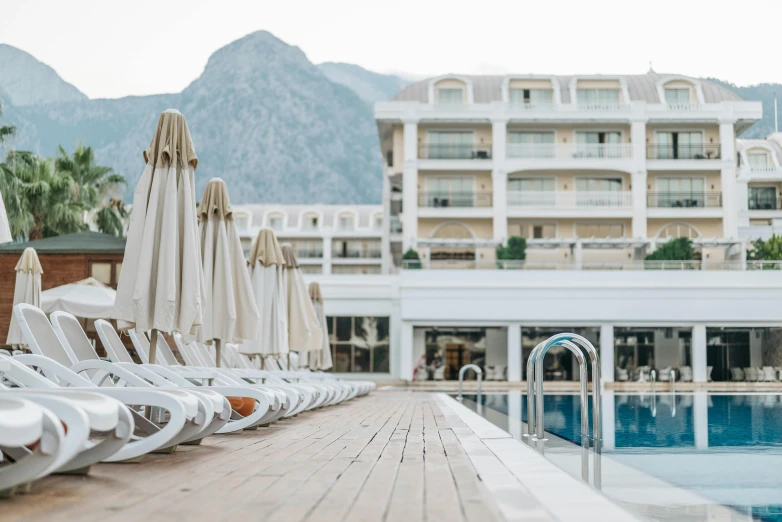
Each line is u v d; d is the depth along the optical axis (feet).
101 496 12.75
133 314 27.25
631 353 115.85
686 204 143.33
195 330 28.76
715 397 75.05
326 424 31.63
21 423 10.48
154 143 28.73
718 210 141.18
